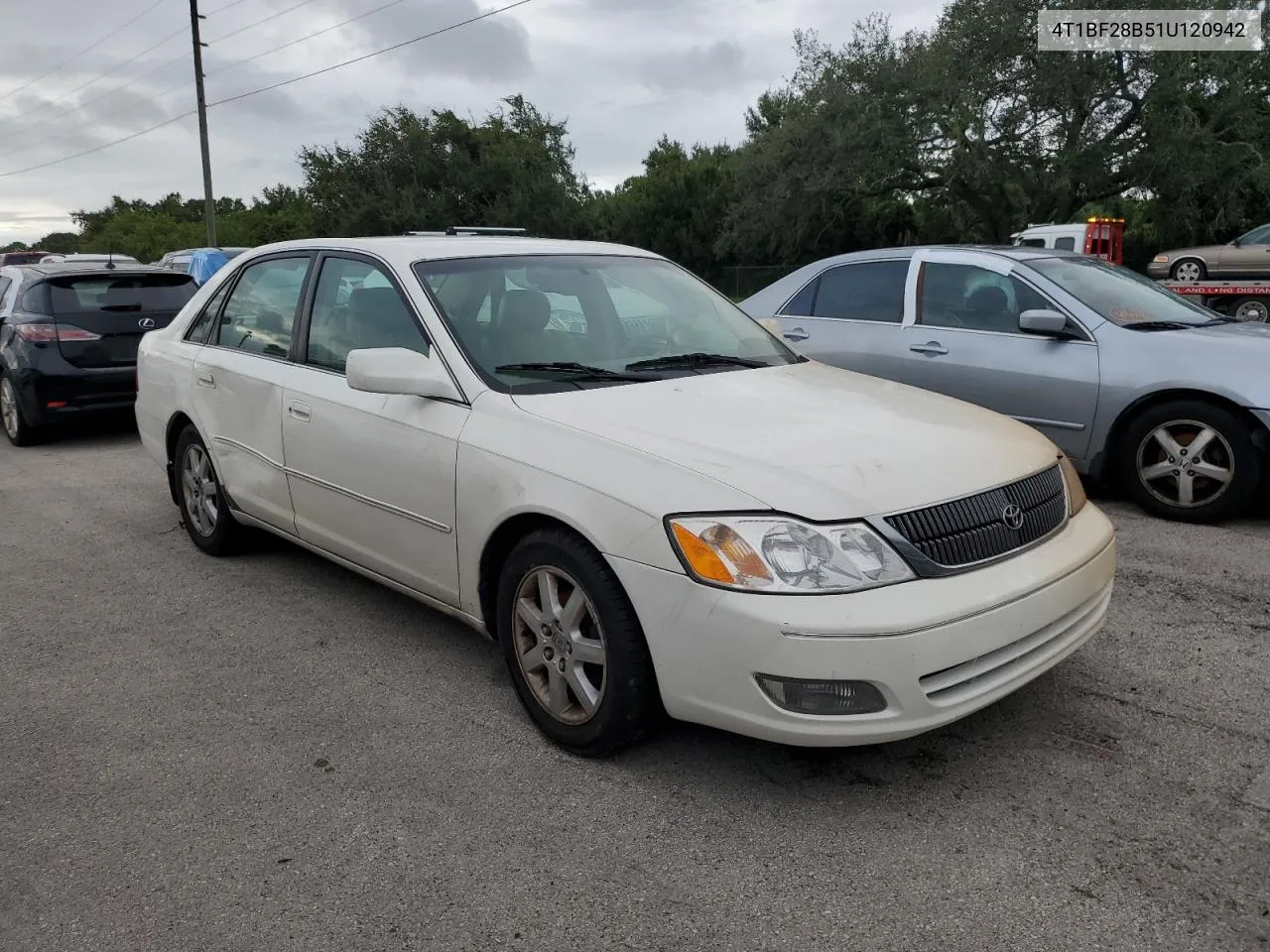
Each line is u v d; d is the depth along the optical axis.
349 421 4.00
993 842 2.75
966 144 26.17
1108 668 3.80
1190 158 23.64
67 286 9.14
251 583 5.09
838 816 2.89
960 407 3.73
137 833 2.92
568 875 2.67
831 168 26.92
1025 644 2.99
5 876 2.73
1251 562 4.96
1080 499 3.53
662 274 4.64
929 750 3.25
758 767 3.17
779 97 28.73
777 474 2.88
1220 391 5.35
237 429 4.81
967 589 2.82
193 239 57.44
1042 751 3.22
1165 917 2.43
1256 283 18.30
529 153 43.59
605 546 2.96
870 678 2.67
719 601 2.74
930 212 32.53
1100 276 6.49
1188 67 23.44
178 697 3.81
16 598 5.00
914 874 2.62
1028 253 6.61
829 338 7.08
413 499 3.71
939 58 25.08
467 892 2.61
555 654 3.26
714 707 2.81
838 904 2.52
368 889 2.63
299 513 4.46
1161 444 5.68
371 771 3.22
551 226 42.50
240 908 2.57
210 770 3.26
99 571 5.38
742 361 4.08
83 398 9.12
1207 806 2.89
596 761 3.23
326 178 44.09
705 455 2.98
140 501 6.98
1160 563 4.98
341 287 4.33
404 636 4.36
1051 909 2.47
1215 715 3.43
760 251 33.16
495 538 3.42
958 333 6.43
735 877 2.64
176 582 5.15
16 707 3.77
